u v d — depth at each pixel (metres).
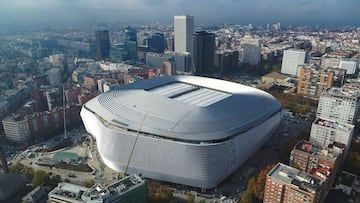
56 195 178.25
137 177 188.25
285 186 181.25
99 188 174.75
